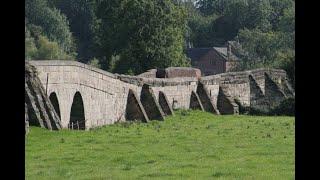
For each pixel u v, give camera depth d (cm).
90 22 17400
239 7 19812
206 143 4147
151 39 12388
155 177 2622
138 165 3038
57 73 5016
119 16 12506
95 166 2991
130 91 6688
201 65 19100
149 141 4250
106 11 12631
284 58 10756
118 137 4494
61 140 4084
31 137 4122
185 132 5116
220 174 2705
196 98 8019
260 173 2722
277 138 4512
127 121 6462
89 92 5703
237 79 9206
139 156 3381
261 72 9931
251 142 4206
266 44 15738
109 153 3503
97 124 5906
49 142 3966
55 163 3073
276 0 19738
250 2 19725
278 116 7856
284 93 10019
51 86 4900
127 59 12400
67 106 5231
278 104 9000
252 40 15975
